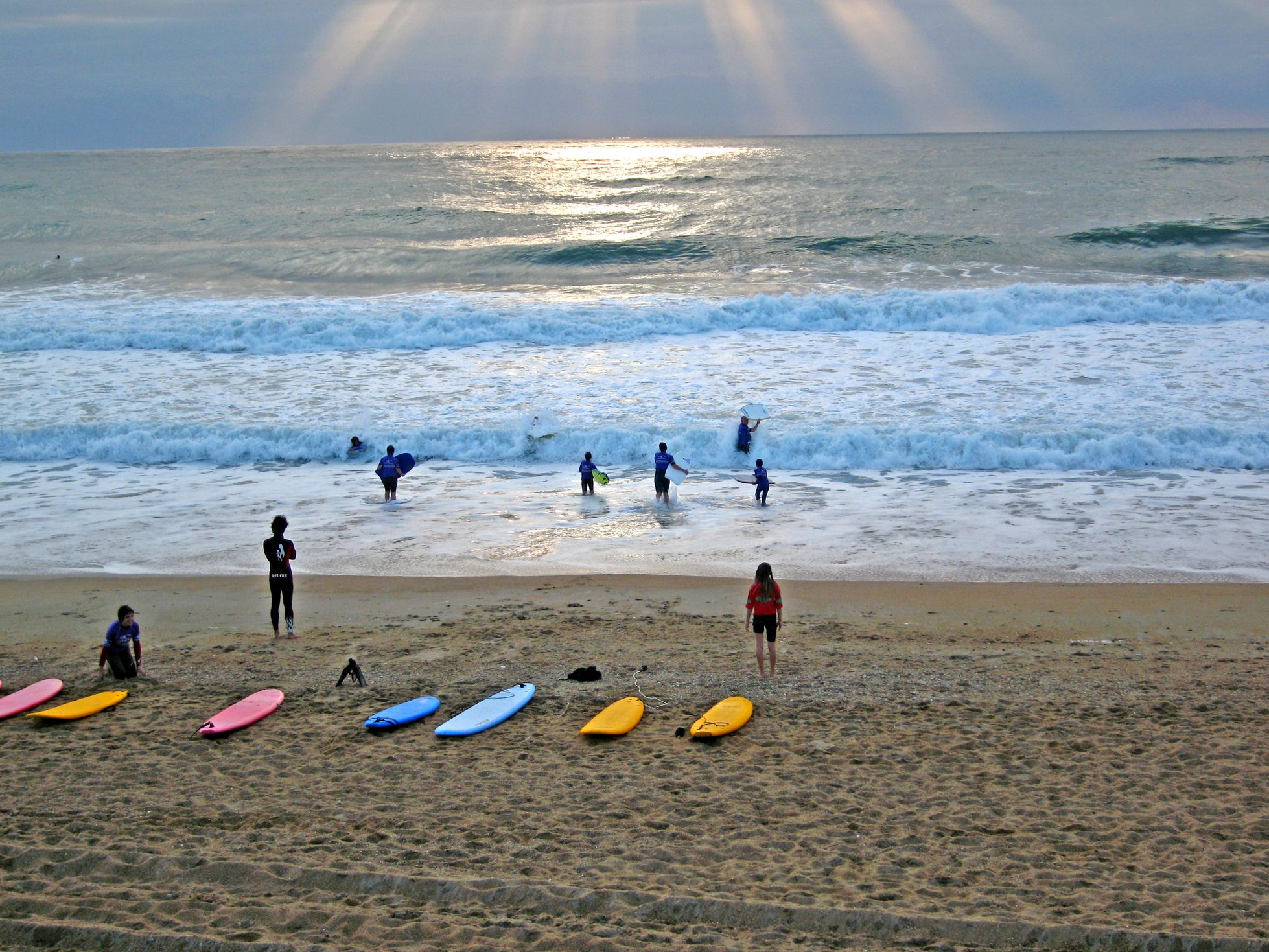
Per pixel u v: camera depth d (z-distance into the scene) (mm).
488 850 6480
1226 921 5441
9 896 5625
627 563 13820
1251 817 6816
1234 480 16531
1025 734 8430
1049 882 5980
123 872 6000
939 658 10414
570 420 19688
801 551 14117
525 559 14055
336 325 25266
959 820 6906
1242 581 12492
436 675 10164
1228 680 9586
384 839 6672
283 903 5617
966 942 5242
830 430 18609
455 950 5105
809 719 8906
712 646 10898
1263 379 20516
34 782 7688
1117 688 9445
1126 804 7086
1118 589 12367
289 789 7570
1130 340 23859
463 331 25312
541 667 10359
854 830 6781
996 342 24266
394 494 16766
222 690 9820
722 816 7035
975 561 13484
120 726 8930
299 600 12578
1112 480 16828
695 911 5527
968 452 17938
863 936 5289
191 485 17438
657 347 24719
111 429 19188
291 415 20062
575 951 5098
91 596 12648
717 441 18625
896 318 25672
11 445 18828
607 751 8328
